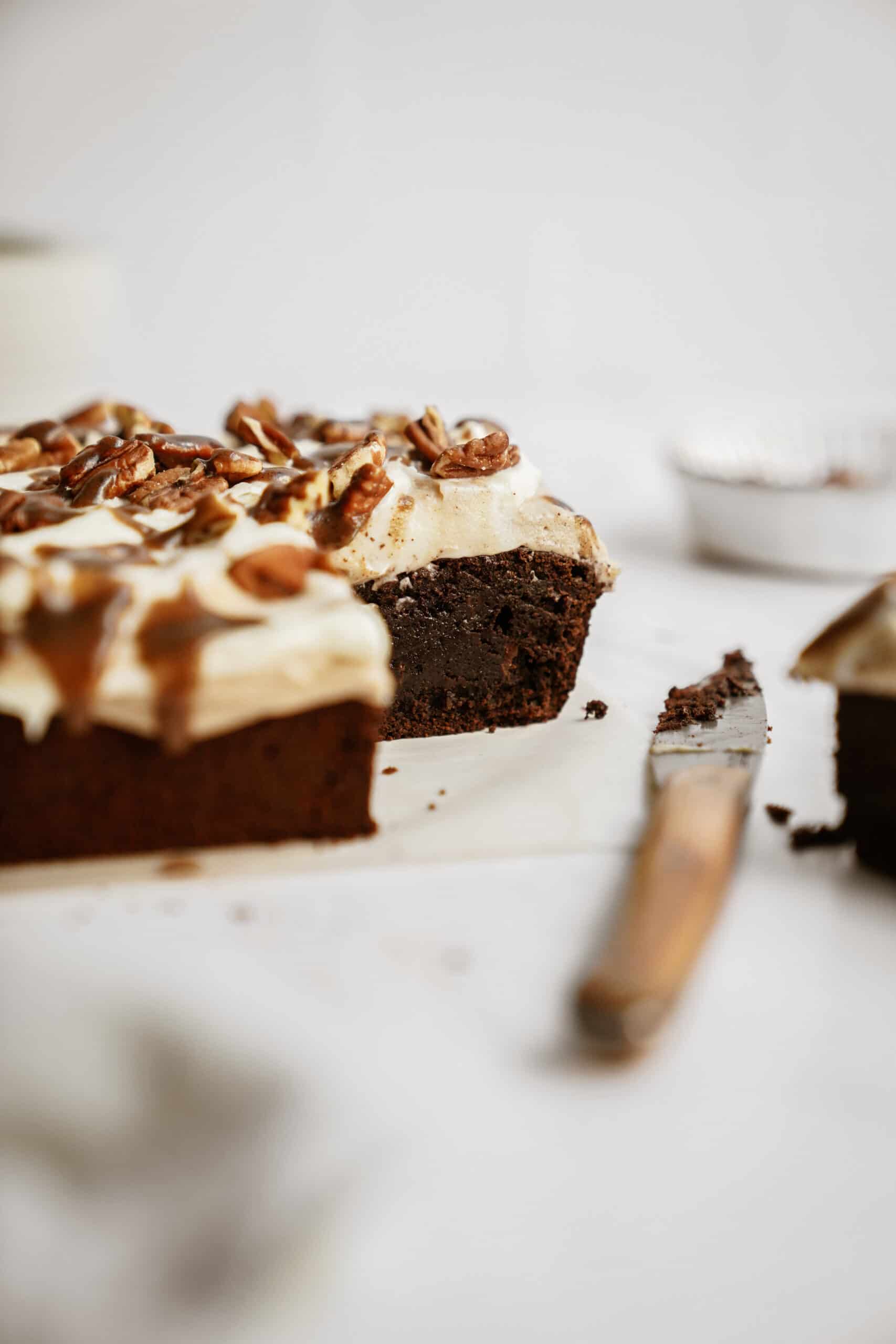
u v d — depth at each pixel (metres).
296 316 1.17
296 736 0.47
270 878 0.46
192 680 0.46
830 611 0.65
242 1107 0.40
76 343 0.81
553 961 0.44
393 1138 0.40
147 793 0.47
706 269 1.20
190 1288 0.38
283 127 1.10
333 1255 0.38
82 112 1.06
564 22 1.11
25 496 0.51
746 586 0.68
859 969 0.43
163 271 1.13
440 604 0.55
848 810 0.47
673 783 0.48
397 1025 0.42
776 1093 0.41
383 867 0.47
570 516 0.55
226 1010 0.42
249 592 0.48
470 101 1.13
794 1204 0.39
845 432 0.74
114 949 0.44
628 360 1.21
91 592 0.46
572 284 1.20
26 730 0.46
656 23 1.12
